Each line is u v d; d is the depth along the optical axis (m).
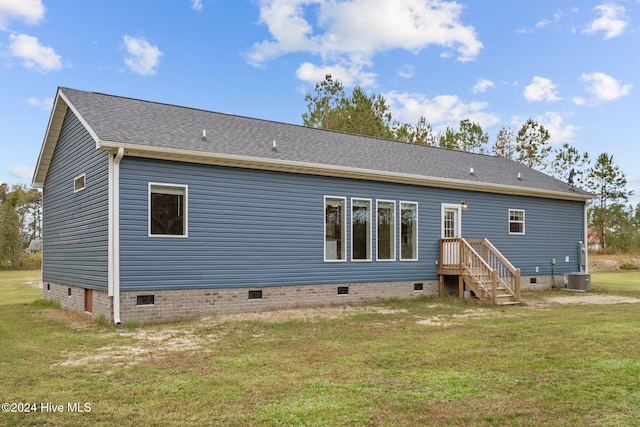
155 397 5.05
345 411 4.61
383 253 13.99
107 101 12.32
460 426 4.25
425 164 15.91
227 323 10.02
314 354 7.11
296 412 4.58
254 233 11.66
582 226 19.30
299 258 12.38
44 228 15.20
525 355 6.88
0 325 10.14
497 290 13.87
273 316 10.98
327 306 12.71
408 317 10.93
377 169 13.60
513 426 4.25
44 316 11.55
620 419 4.40
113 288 9.73
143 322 10.03
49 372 6.11
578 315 10.95
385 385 5.46
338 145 15.12
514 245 16.98
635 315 10.88
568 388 5.29
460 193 15.72
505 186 16.25
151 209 10.27
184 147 10.53
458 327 9.48
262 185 11.85
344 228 13.27
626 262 34.16
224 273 11.16
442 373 5.96
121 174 9.92
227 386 5.42
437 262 15.03
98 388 5.39
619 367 6.14
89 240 11.08
